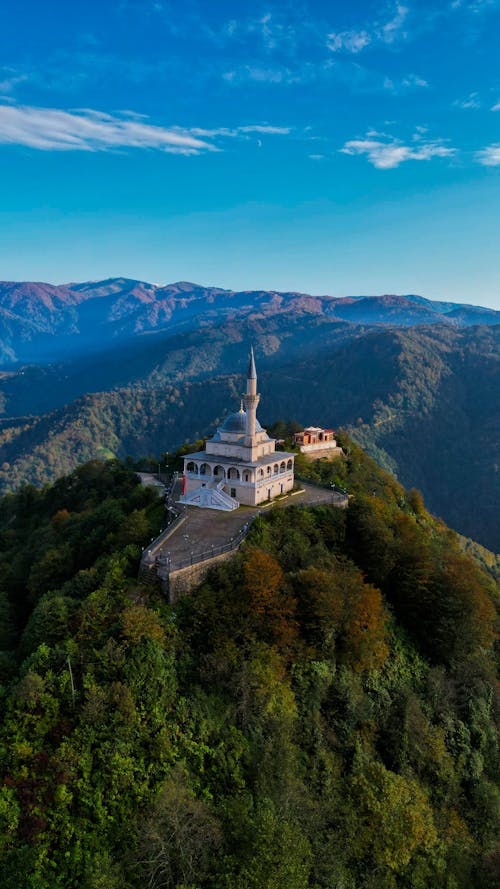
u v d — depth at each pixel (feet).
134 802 110.22
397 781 138.92
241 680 141.08
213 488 242.99
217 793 119.14
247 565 169.78
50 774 109.40
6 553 318.24
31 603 227.61
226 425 266.16
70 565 230.27
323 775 139.54
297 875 96.63
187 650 148.66
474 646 203.41
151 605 159.74
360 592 183.62
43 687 122.62
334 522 229.86
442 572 214.28
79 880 98.02
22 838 100.27
